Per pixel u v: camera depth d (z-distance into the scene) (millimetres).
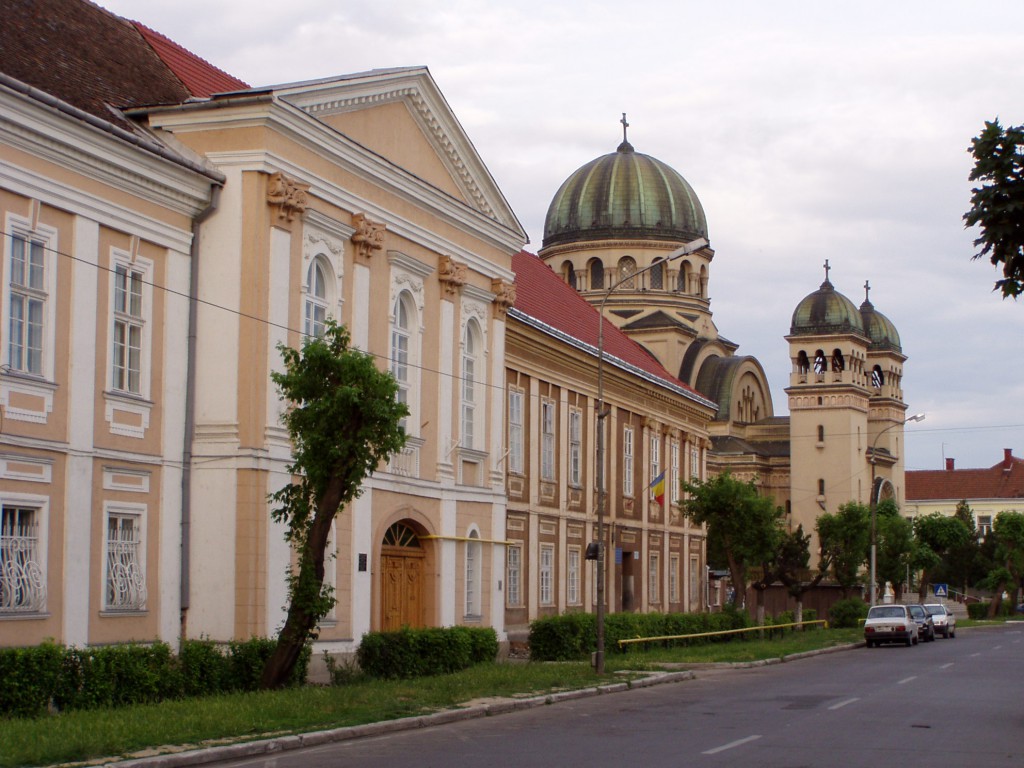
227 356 27391
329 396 23547
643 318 79875
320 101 29594
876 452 111750
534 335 43219
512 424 42438
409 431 33531
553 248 82062
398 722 20859
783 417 105062
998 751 17922
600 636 32375
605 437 50500
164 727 18359
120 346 25641
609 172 81875
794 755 17453
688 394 59094
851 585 78062
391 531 33344
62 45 27406
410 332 33844
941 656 46094
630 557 53094
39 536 23234
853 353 102500
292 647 24453
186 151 27875
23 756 15680
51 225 23672
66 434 23922
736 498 53500
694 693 28688
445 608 35062
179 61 31422
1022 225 15547
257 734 18531
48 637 22891
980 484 152125
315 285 29844
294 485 24500
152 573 26203
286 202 27906
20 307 23109
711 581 65375
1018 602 112812
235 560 26938
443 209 34875
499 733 20391
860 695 27938
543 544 44719
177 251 27062
